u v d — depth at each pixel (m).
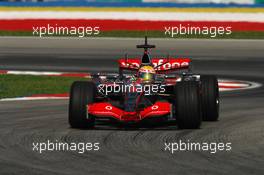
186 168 24.64
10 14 110.81
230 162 25.66
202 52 84.81
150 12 109.19
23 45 93.06
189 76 36.22
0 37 99.88
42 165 25.14
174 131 32.50
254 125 34.59
